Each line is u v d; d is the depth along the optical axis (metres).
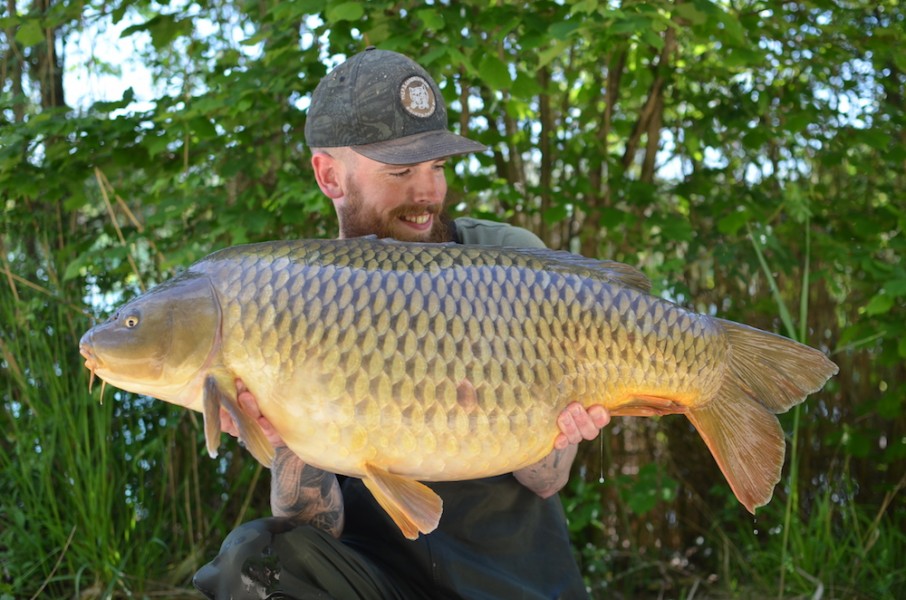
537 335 1.50
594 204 3.73
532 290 1.51
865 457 3.62
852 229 3.56
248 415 1.45
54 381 3.11
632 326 1.55
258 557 1.73
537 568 1.95
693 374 1.59
